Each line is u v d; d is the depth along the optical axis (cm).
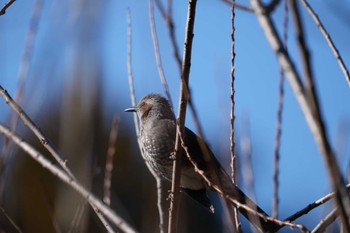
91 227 1458
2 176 973
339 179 541
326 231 916
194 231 2086
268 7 592
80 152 1033
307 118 541
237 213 905
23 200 1681
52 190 1683
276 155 965
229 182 1034
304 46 541
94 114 1064
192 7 879
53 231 1638
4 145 994
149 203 1200
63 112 1062
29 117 955
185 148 930
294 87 551
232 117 931
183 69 898
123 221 729
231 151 941
